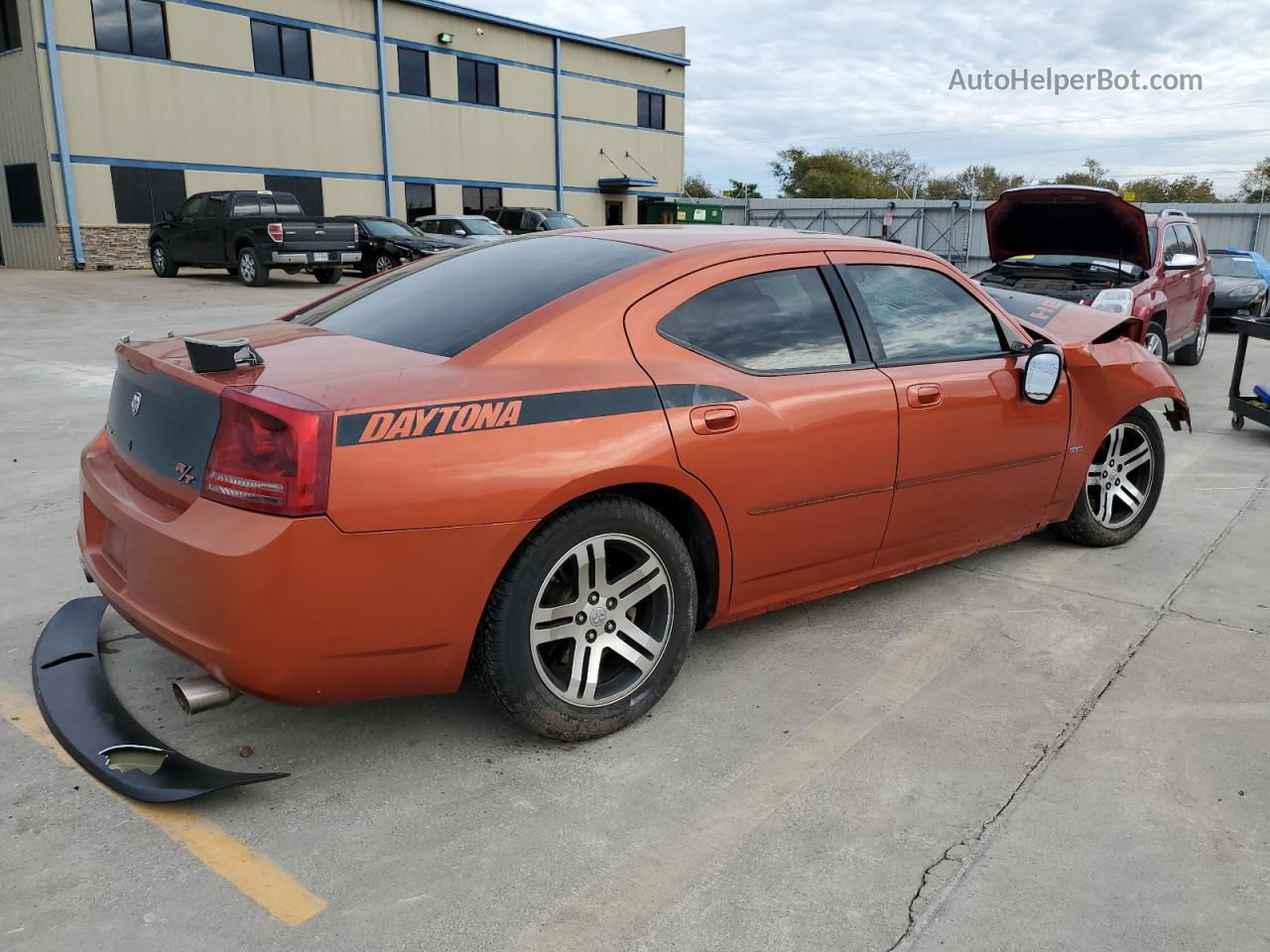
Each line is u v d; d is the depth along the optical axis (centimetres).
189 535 234
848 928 213
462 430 247
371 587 238
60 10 2145
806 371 321
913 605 395
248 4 2484
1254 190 6738
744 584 317
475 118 3116
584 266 310
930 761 280
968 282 386
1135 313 841
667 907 219
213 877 226
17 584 396
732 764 278
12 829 241
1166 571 436
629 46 3544
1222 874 232
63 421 699
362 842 240
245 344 255
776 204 4500
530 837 243
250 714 302
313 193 2717
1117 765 279
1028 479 402
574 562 273
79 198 2242
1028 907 220
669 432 279
